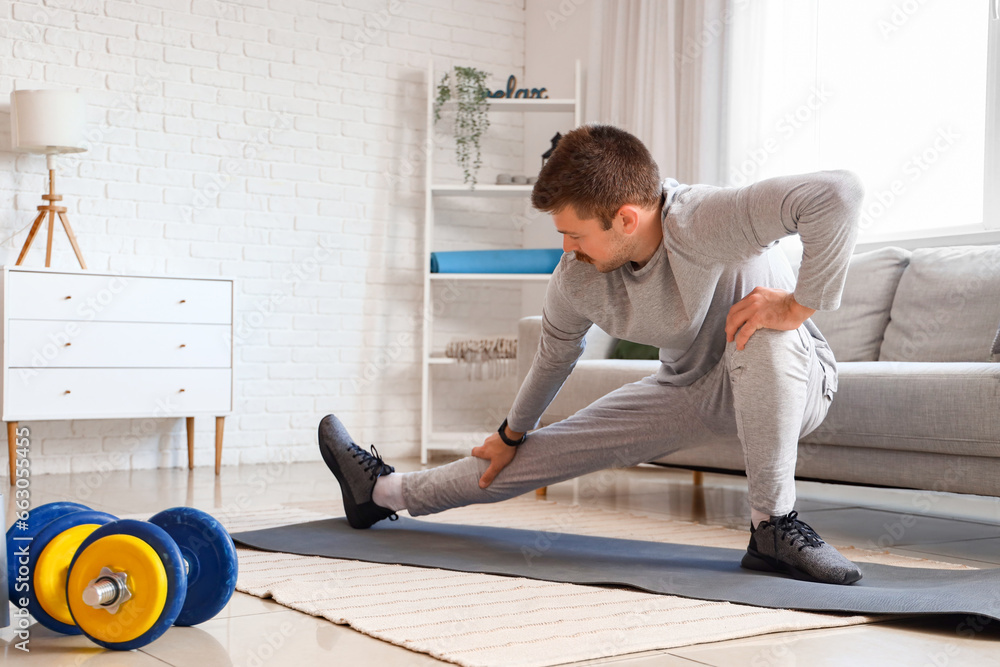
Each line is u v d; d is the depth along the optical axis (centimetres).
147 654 128
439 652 126
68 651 130
